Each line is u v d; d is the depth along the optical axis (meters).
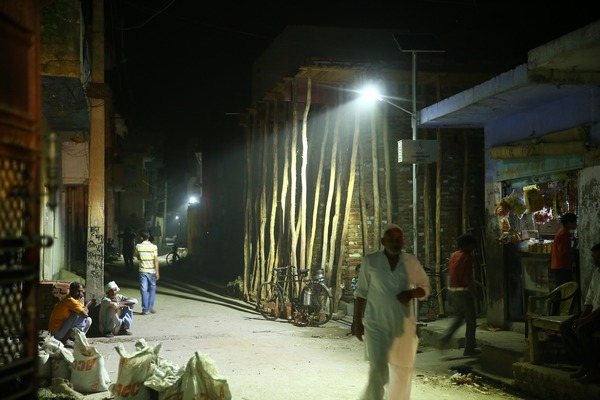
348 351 10.71
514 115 11.32
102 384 7.73
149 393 6.93
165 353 10.43
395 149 15.32
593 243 9.12
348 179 15.44
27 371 3.81
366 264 6.49
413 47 12.28
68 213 20.78
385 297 6.34
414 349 6.38
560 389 7.52
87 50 13.61
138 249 15.24
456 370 9.45
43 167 4.28
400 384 6.31
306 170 16.44
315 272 14.45
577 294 9.52
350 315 14.59
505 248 11.70
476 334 11.07
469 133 15.38
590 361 7.20
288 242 16.06
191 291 19.86
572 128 9.53
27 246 3.72
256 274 17.53
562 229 9.63
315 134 16.36
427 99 15.43
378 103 15.07
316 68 14.28
